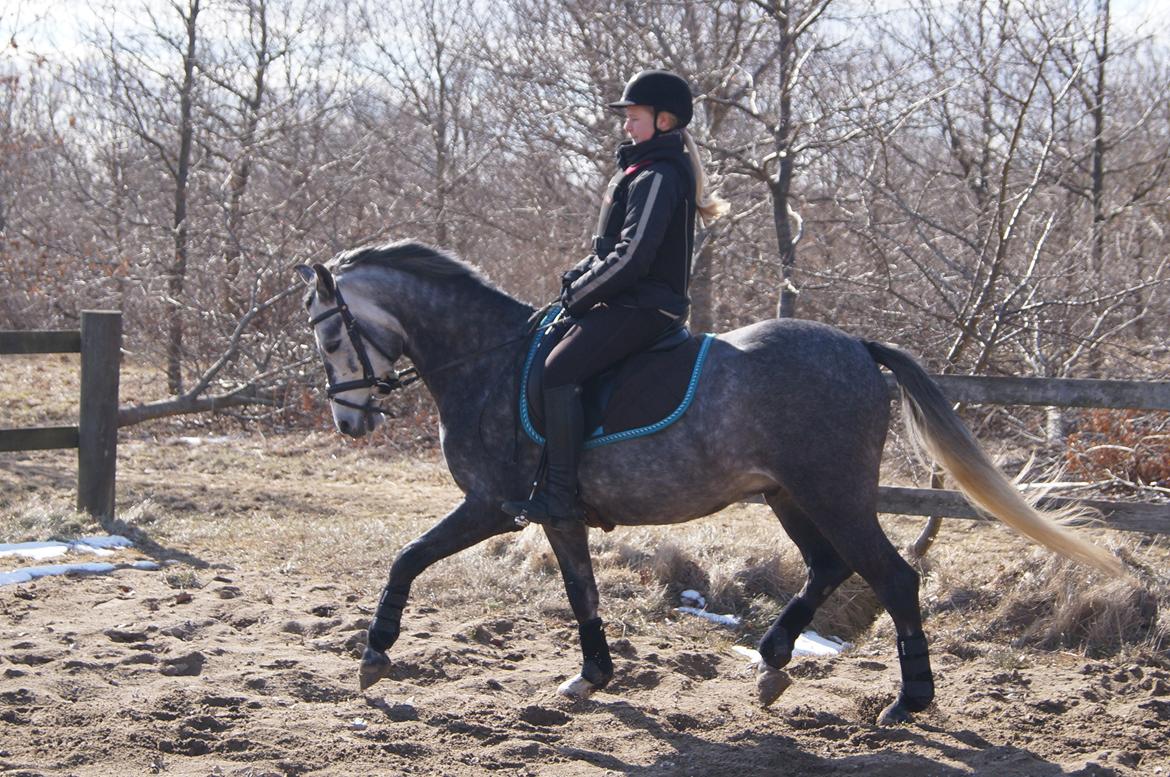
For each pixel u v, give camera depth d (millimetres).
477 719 4688
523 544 7367
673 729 4691
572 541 4910
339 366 4949
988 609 6438
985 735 4617
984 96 11203
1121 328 9297
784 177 11273
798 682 5395
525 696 5062
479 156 16484
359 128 18375
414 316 4996
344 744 4344
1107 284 10148
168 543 7777
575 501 4605
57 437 8164
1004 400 6598
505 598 6680
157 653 5309
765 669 4840
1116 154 15625
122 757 4125
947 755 4367
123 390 14617
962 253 10227
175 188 16578
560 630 6172
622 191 4660
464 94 17609
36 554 7234
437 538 4852
